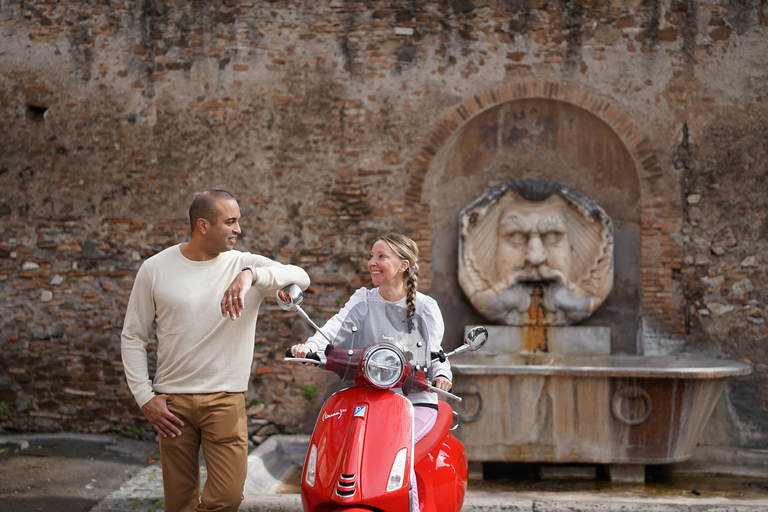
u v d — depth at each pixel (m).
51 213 6.11
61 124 6.16
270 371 5.96
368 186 6.10
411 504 2.29
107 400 5.95
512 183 6.20
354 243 6.07
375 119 6.11
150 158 6.12
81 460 5.06
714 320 5.90
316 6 6.14
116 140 6.13
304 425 5.91
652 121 6.03
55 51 6.18
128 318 2.80
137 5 6.17
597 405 4.69
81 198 6.11
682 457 4.73
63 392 5.98
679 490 4.71
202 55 6.14
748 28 6.00
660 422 4.66
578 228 6.20
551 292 6.08
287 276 2.79
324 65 6.12
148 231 6.08
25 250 6.10
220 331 2.77
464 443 4.77
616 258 6.17
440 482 2.62
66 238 6.09
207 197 2.76
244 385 2.85
